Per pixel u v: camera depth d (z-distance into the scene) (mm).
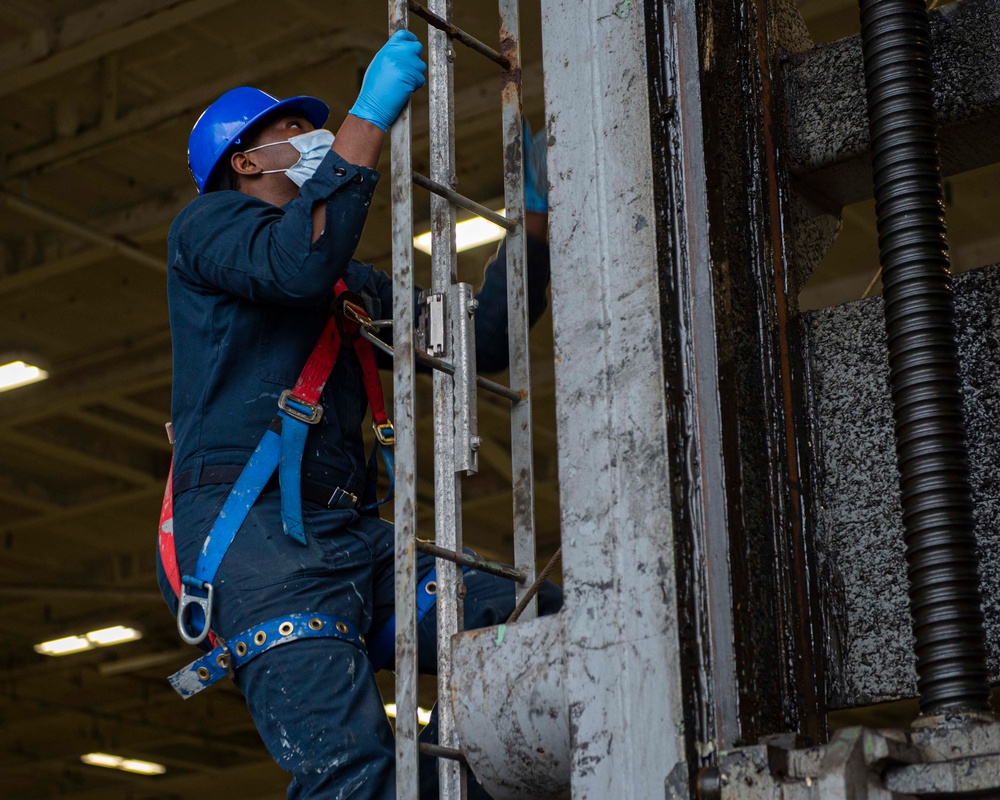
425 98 11008
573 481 2037
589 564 1988
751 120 2307
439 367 2469
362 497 2881
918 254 1979
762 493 2078
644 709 1878
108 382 13789
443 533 2436
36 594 16828
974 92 2238
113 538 16594
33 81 10516
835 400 2230
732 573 1936
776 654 2004
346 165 2576
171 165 11680
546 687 2016
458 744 2223
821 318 2277
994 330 2146
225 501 2641
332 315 2838
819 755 1684
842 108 2340
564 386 2084
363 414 2924
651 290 2043
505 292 3072
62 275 12625
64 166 11523
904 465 1920
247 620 2516
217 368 2719
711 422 2010
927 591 1853
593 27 2211
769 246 2250
